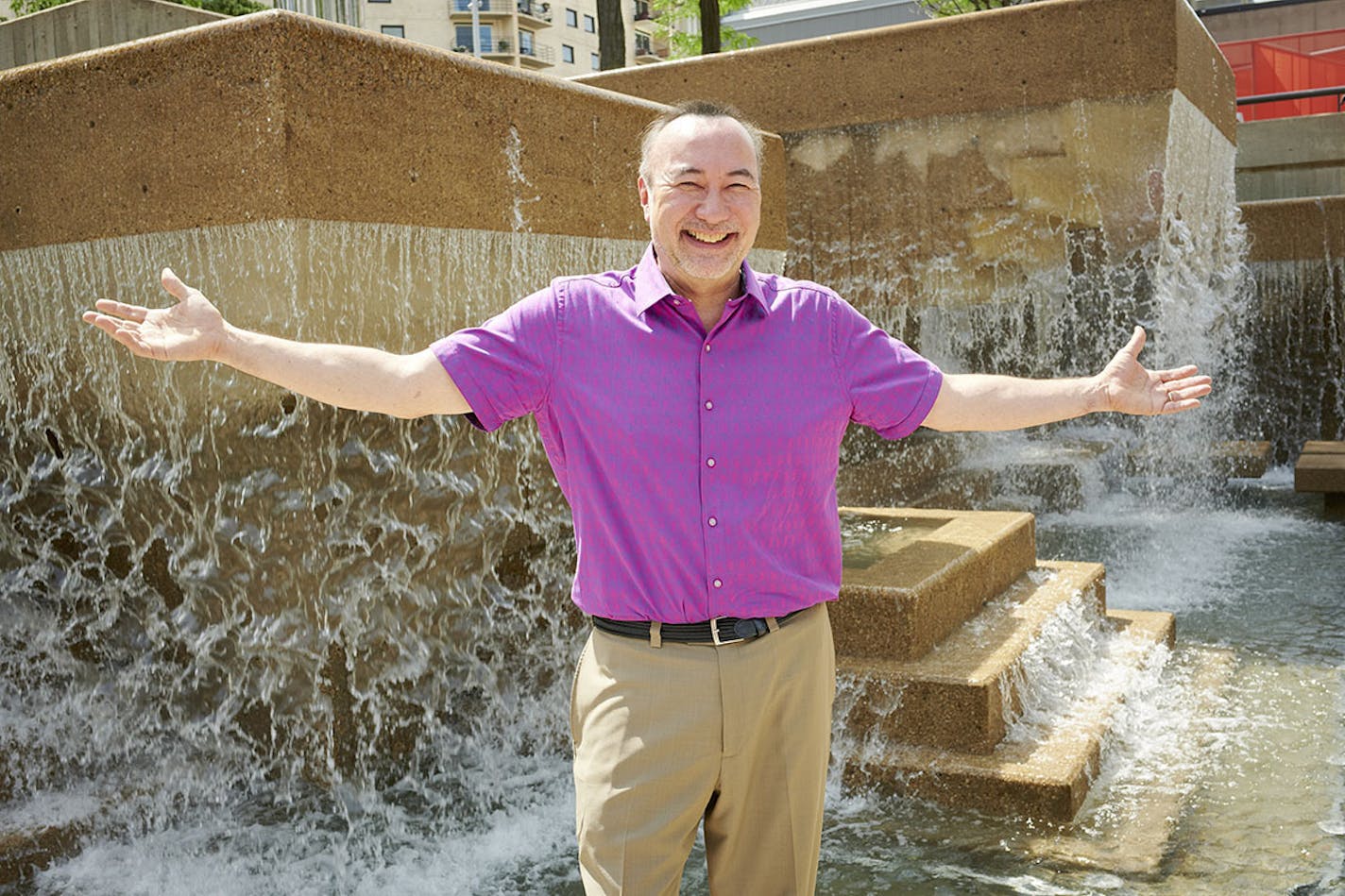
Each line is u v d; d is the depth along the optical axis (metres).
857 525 5.15
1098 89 6.02
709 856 2.20
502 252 3.74
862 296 6.80
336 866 3.22
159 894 3.07
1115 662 4.62
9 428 4.07
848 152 6.70
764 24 19.31
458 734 4.06
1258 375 10.29
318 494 3.44
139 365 3.54
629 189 4.30
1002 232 6.41
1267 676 4.70
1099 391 2.19
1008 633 4.16
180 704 3.95
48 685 4.19
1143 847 3.24
